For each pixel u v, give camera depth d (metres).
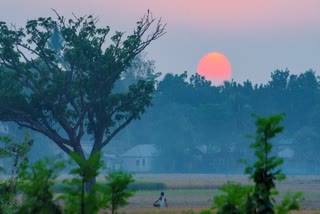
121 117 162.75
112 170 27.50
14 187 63.28
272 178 23.56
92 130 162.50
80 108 174.75
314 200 164.38
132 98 161.12
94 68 155.50
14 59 156.38
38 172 25.31
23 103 157.38
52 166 25.53
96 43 157.50
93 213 25.72
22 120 158.50
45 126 170.88
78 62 154.62
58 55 161.12
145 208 133.25
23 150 69.50
